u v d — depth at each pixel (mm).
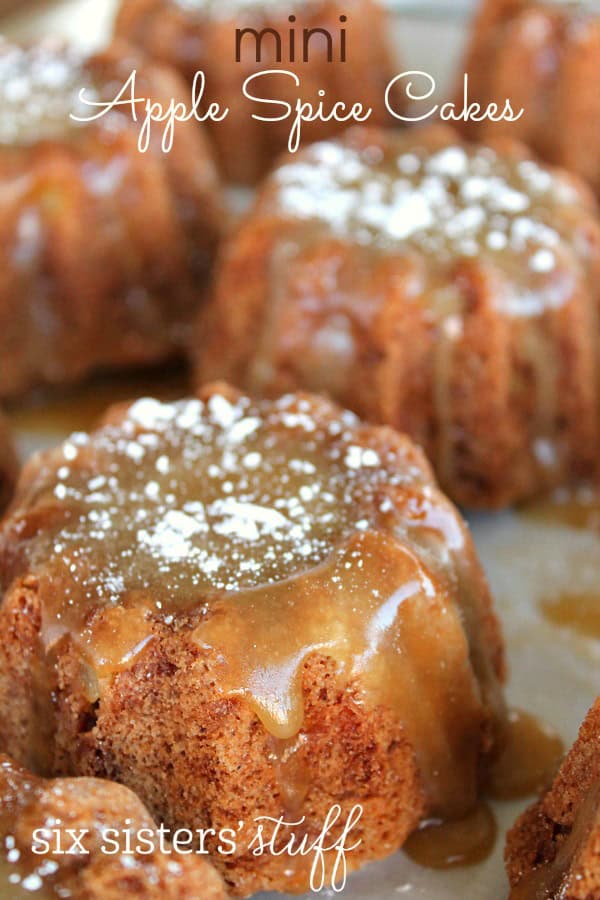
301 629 410
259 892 421
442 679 422
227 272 508
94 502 431
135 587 415
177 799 417
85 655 412
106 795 398
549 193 506
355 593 415
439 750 424
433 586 421
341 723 416
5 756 407
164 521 426
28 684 423
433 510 432
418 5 630
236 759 410
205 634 408
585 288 496
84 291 527
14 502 445
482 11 586
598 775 402
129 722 414
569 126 571
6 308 522
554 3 581
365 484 433
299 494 431
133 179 527
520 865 414
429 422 491
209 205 556
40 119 530
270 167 604
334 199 504
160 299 542
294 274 492
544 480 500
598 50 564
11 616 421
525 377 490
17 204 515
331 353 492
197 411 451
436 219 497
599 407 502
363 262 488
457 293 484
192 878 391
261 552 420
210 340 515
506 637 466
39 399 535
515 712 449
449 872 423
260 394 502
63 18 637
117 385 540
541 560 485
